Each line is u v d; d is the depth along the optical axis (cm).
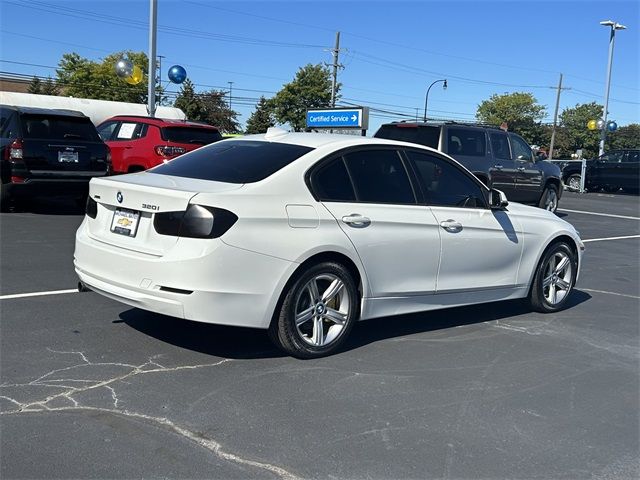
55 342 503
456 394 448
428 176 576
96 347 496
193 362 476
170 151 1281
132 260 457
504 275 631
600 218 1755
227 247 438
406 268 541
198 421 383
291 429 379
